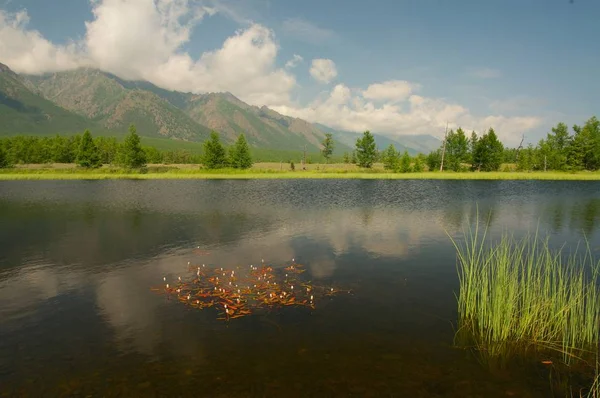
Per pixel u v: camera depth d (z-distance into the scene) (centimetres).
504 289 1001
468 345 875
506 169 8225
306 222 2481
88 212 2931
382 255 1659
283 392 696
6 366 798
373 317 1025
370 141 9200
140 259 1612
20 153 10569
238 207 3192
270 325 977
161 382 732
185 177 7269
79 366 794
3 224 2441
